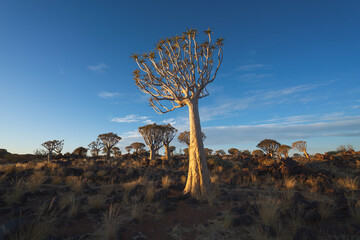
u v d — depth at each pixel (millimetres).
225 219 4141
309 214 4047
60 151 25438
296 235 3180
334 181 8984
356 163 13969
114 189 8375
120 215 4715
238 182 9781
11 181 8172
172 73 7781
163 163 18656
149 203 5840
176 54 7730
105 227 3809
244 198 6449
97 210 4992
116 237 3402
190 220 4430
